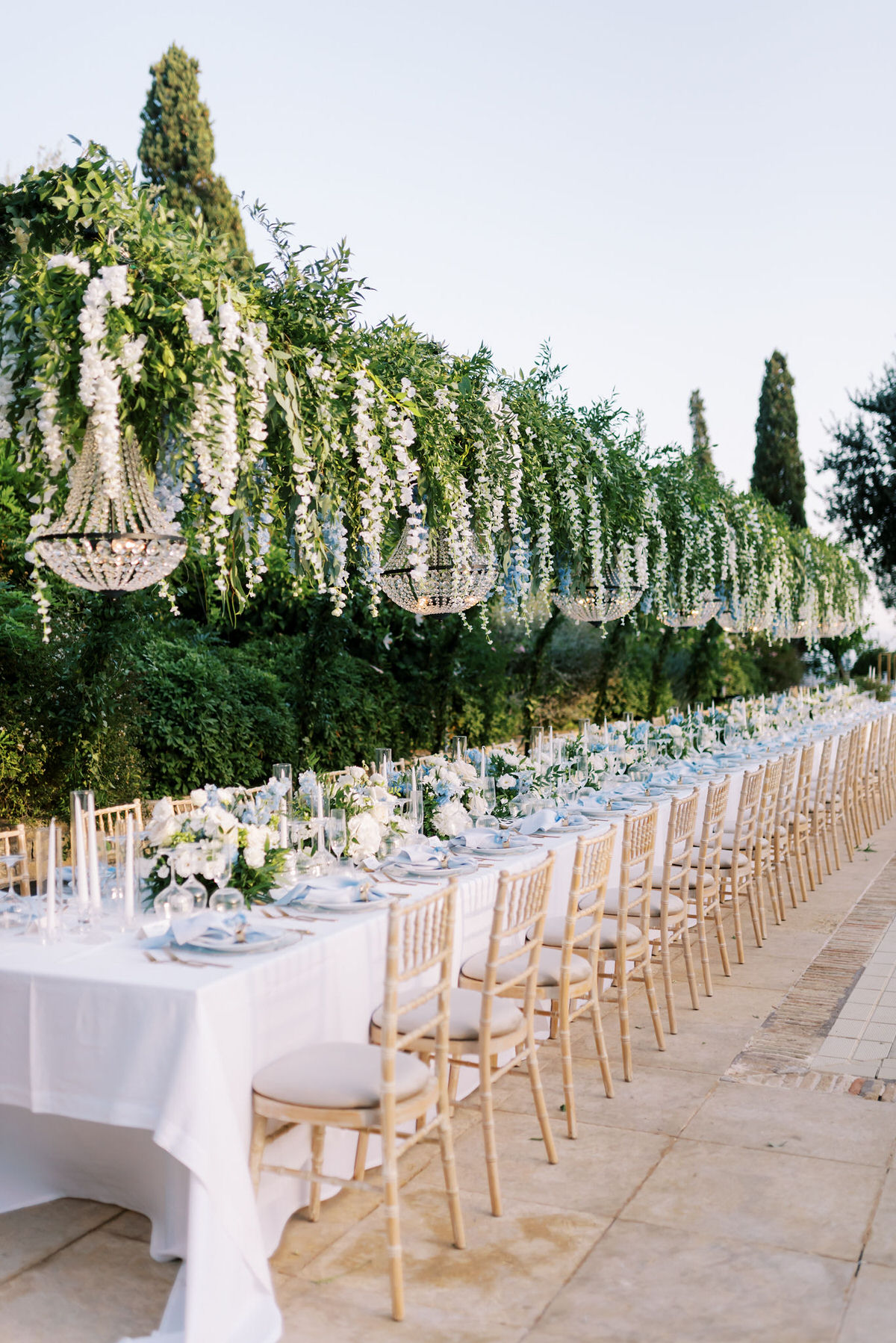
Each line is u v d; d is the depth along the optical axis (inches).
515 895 128.6
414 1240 118.4
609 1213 124.1
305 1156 124.0
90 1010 106.4
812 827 312.5
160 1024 103.0
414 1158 140.2
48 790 270.8
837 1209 123.5
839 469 956.6
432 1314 104.1
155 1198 118.6
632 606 319.3
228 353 139.9
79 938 121.8
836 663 737.6
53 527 133.8
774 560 424.2
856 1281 108.3
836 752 337.4
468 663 456.8
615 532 297.7
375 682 415.5
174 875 127.1
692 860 232.8
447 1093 117.4
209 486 139.4
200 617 422.3
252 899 137.4
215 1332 97.7
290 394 159.6
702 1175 133.1
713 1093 160.1
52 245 140.7
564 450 267.7
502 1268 112.5
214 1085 101.3
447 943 115.8
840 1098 156.7
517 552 259.6
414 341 208.2
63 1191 126.5
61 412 128.8
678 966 233.5
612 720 545.6
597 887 154.7
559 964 153.7
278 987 114.2
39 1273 111.2
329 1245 117.3
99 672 267.1
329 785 179.5
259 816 145.0
